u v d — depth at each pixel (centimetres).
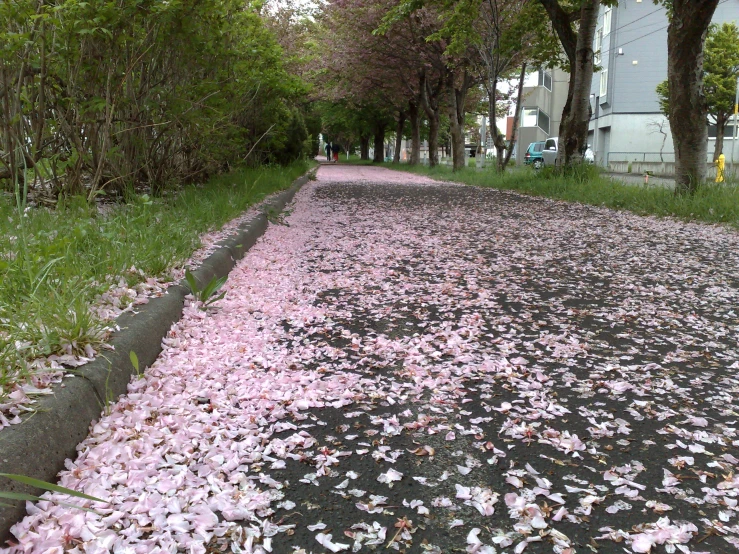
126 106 714
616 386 306
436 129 2934
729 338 383
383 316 432
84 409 239
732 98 2769
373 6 2181
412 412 280
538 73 4347
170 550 177
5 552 169
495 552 184
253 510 202
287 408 278
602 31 3672
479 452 244
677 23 1013
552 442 251
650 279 547
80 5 498
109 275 382
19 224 457
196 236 552
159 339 336
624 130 3488
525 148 4412
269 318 419
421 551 184
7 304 287
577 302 470
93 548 175
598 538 191
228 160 1289
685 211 968
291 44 1603
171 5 593
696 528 194
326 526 195
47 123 674
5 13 501
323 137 7481
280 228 845
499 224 928
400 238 785
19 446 195
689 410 282
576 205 1227
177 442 237
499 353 356
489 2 1816
